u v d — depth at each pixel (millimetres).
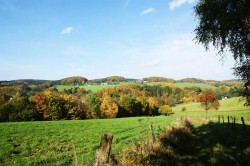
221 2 16453
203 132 25875
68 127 41562
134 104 122438
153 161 12430
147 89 181500
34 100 90875
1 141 27578
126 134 33219
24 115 84812
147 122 53969
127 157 12039
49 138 30516
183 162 14352
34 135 32219
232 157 15336
